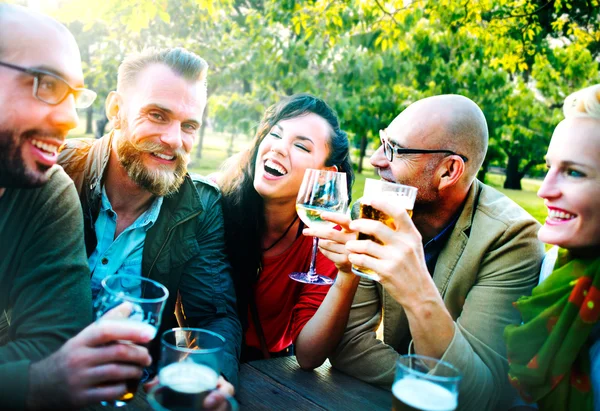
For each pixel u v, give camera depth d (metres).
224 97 10.57
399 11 6.33
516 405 1.48
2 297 1.34
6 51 1.10
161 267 1.85
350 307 1.61
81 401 0.99
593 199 1.28
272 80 9.11
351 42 8.44
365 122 9.38
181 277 1.91
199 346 1.14
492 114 10.37
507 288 1.63
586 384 1.31
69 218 1.38
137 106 1.71
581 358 1.33
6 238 1.31
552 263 1.59
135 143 1.73
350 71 8.88
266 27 8.70
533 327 1.38
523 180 24.70
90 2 4.32
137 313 1.01
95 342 0.98
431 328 1.32
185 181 1.88
